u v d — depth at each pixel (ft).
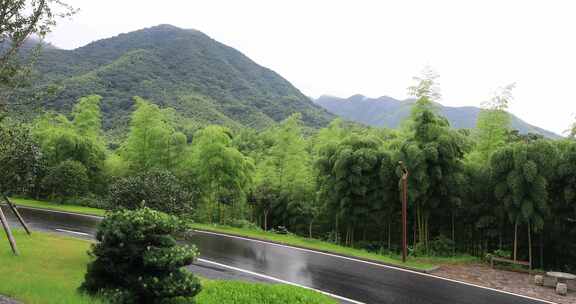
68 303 18.29
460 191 51.37
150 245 21.83
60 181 84.38
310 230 71.51
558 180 45.65
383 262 45.37
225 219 76.18
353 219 60.18
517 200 44.80
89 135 96.89
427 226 56.03
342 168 57.77
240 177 75.51
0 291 19.07
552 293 36.37
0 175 32.58
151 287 20.47
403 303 30.96
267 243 54.65
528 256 52.26
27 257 31.27
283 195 77.20
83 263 31.73
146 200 35.86
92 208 82.64
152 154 80.38
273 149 86.89
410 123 54.70
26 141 33.83
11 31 25.38
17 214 42.47
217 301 24.43
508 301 33.09
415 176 49.90
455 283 38.14
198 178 74.90
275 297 26.11
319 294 28.68
